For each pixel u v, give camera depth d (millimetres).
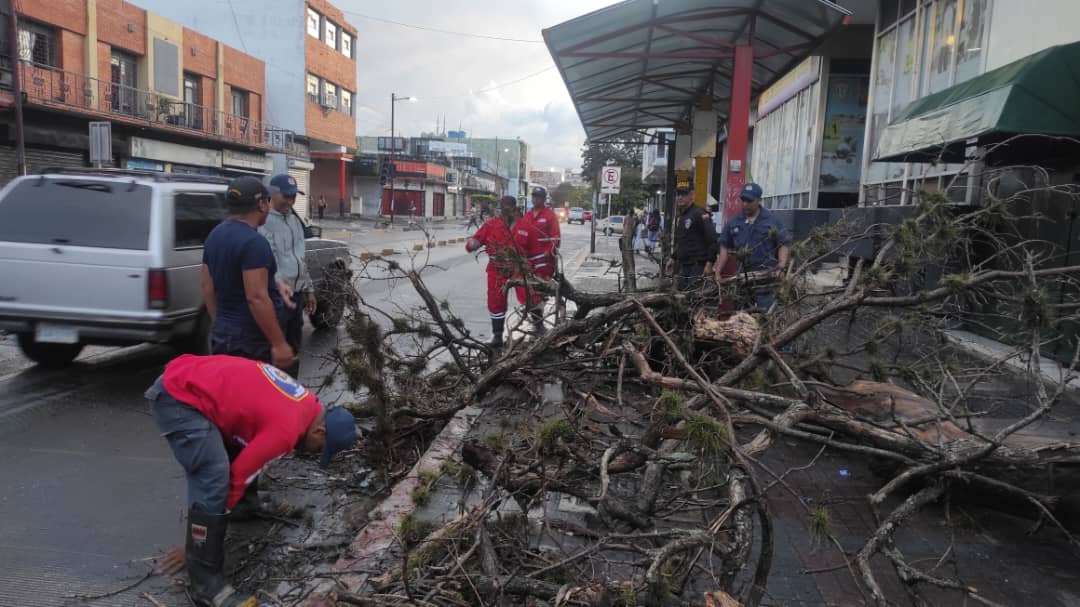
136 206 6422
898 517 3232
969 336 7996
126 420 5719
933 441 4133
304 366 7777
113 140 25391
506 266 6348
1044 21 8164
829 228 5336
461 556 3031
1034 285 3934
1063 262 7344
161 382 3078
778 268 5836
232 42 41812
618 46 10781
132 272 6277
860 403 4586
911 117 9328
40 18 22844
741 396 3898
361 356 5094
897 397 4590
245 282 3959
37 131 22188
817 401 3900
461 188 77312
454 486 4250
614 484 3750
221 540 3148
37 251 6301
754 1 9211
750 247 6809
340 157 47344
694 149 13398
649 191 46906
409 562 3000
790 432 3611
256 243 3975
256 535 3896
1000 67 8414
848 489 4512
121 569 3500
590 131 19188
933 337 4938
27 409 5859
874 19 15789
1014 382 5602
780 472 4754
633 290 6160
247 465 3061
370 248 24391
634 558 3426
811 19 9000
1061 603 3250
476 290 14328
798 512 4172
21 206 6473
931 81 11703
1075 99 6652
